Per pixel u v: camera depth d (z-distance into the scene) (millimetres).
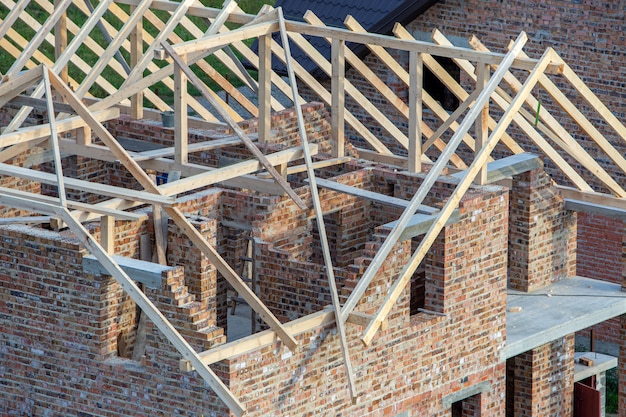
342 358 43188
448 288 45812
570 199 52094
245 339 40531
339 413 43531
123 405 41938
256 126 53969
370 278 43000
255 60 55531
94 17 51250
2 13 86688
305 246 47812
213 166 52469
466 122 46000
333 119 50500
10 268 42812
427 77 64062
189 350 39250
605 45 58281
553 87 48812
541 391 50531
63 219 40281
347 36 49250
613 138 58656
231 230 47969
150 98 58219
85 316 41906
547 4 59500
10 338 43438
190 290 44031
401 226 43688
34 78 44594
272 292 45719
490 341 47594
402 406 45344
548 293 51594
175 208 42000
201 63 55969
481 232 46438
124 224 43844
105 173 54719
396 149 63812
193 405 40750
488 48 61594
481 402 47906
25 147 48406
